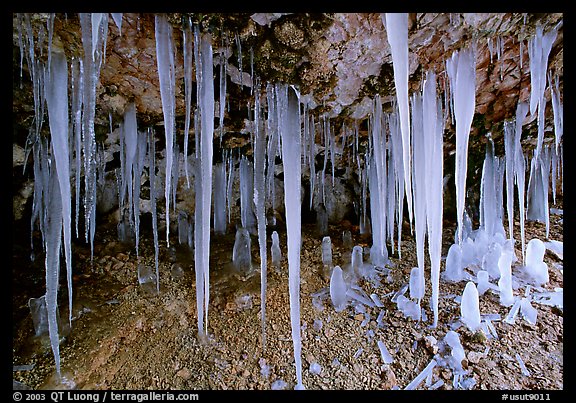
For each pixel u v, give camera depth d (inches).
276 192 185.5
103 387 97.0
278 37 81.0
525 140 152.9
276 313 128.7
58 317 110.2
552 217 186.5
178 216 166.9
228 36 80.4
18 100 105.4
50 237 93.5
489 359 107.7
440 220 105.3
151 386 99.7
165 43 76.5
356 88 108.0
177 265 146.9
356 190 194.2
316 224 189.2
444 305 129.9
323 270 152.3
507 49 93.4
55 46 80.3
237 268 148.0
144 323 118.1
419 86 104.9
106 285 131.4
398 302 132.1
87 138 85.0
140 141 127.3
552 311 124.3
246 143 146.9
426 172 102.8
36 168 122.7
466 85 92.2
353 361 110.6
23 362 98.3
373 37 83.8
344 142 146.7
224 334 118.5
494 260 146.9
